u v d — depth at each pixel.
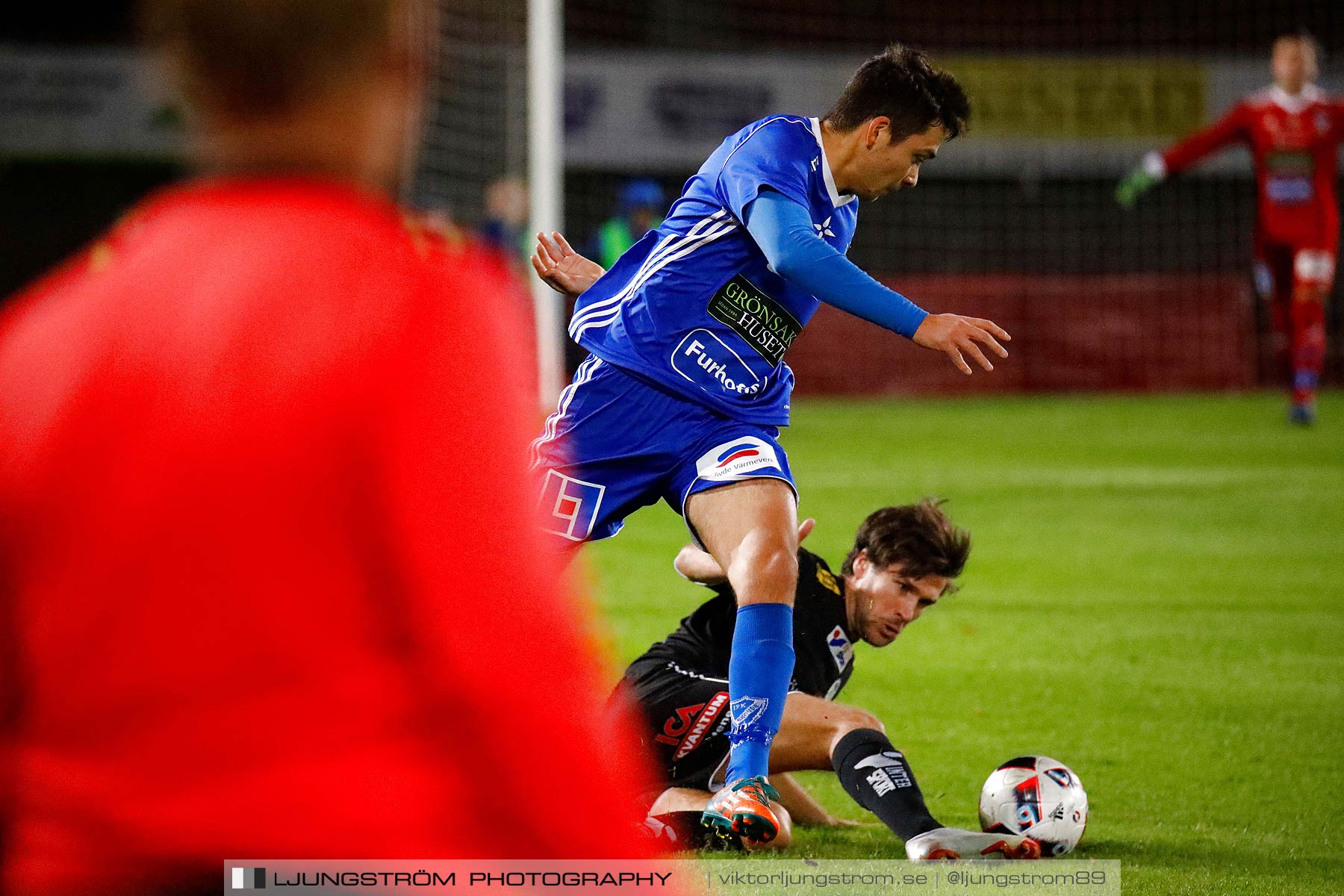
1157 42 74.88
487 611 3.50
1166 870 10.76
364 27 3.62
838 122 11.75
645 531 29.47
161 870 3.52
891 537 11.66
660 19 74.62
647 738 11.22
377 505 3.42
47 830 3.58
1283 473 36.28
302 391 3.41
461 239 3.87
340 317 3.48
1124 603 22.45
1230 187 71.81
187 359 3.48
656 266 12.03
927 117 11.55
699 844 10.80
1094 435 45.53
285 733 3.47
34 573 3.55
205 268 3.60
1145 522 29.75
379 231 3.68
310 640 3.44
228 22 3.55
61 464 3.49
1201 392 62.12
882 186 11.88
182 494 3.40
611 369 11.99
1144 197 72.25
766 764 10.12
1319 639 20.08
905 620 11.77
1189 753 14.53
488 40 59.59
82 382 3.54
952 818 12.48
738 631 10.48
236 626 3.42
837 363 61.47
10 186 67.44
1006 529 29.02
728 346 11.89
